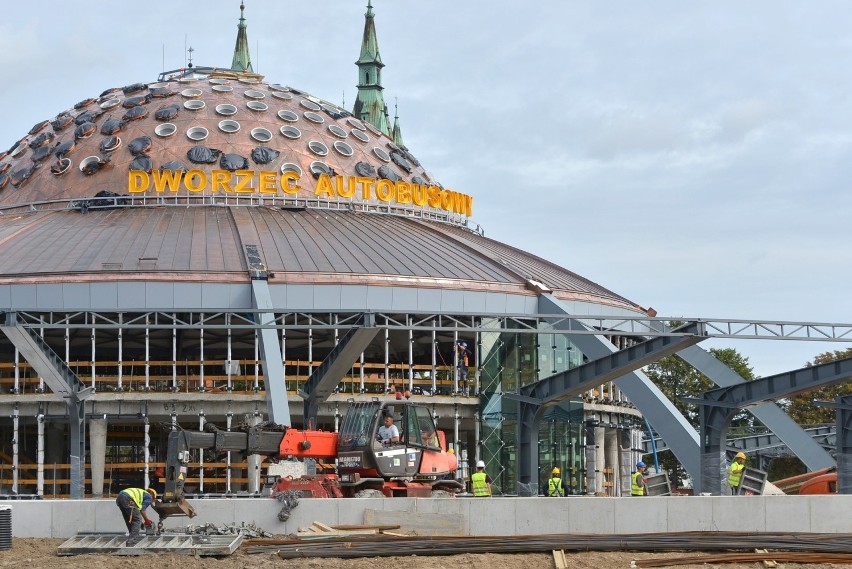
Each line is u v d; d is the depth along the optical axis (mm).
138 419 65250
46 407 64500
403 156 94750
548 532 37875
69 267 67250
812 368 55062
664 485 57000
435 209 89000
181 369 72812
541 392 57156
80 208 81375
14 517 37250
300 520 37875
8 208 85500
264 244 71875
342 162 88312
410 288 68812
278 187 83312
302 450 43250
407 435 43750
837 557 32688
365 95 171375
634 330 77375
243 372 73500
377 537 35375
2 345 69500
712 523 38000
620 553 34062
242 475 68188
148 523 35375
